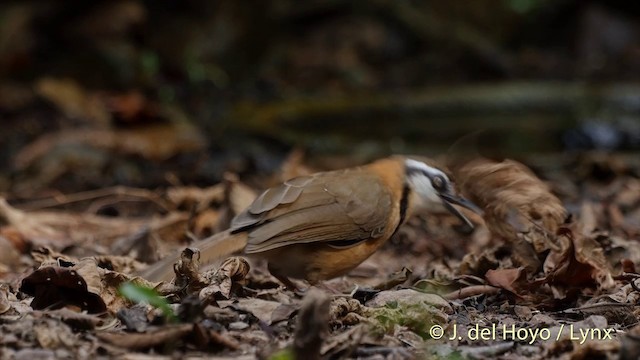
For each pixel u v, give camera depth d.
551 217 9.27
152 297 6.81
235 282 8.32
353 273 10.37
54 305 7.41
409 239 11.48
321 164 16.27
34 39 22.27
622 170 15.34
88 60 21.83
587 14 25.14
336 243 8.92
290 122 18.80
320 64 23.30
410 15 24.53
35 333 6.74
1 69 21.75
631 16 25.42
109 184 15.23
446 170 9.48
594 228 10.66
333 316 7.41
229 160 16.36
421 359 6.71
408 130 19.02
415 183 9.50
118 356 6.51
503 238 9.40
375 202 9.11
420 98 19.39
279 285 9.12
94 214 13.21
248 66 22.83
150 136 17.42
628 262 9.05
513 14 25.59
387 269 10.53
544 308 8.27
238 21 23.20
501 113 19.20
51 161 16.36
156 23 22.83
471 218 11.48
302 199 8.80
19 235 10.77
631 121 18.50
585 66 24.03
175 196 12.69
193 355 6.63
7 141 17.89
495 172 9.38
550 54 25.00
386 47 24.19
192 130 18.02
